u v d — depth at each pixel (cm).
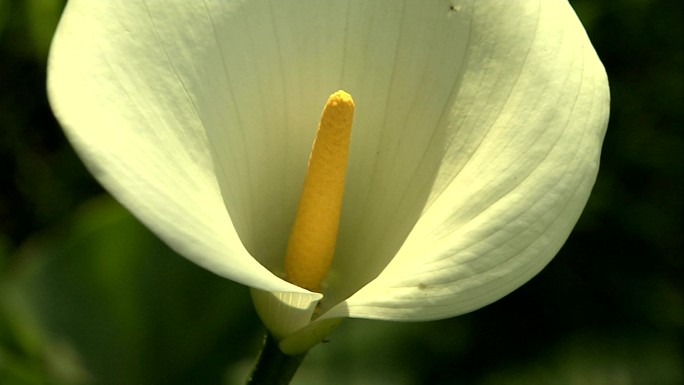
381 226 70
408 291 64
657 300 92
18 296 77
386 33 69
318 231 69
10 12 88
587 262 93
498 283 64
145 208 61
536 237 64
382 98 69
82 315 78
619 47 93
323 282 71
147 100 64
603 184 91
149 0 65
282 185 70
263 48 68
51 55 62
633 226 92
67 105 61
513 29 67
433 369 87
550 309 92
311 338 67
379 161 70
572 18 67
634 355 90
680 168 92
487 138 67
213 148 66
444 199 67
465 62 68
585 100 65
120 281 77
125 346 78
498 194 65
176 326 78
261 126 68
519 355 90
